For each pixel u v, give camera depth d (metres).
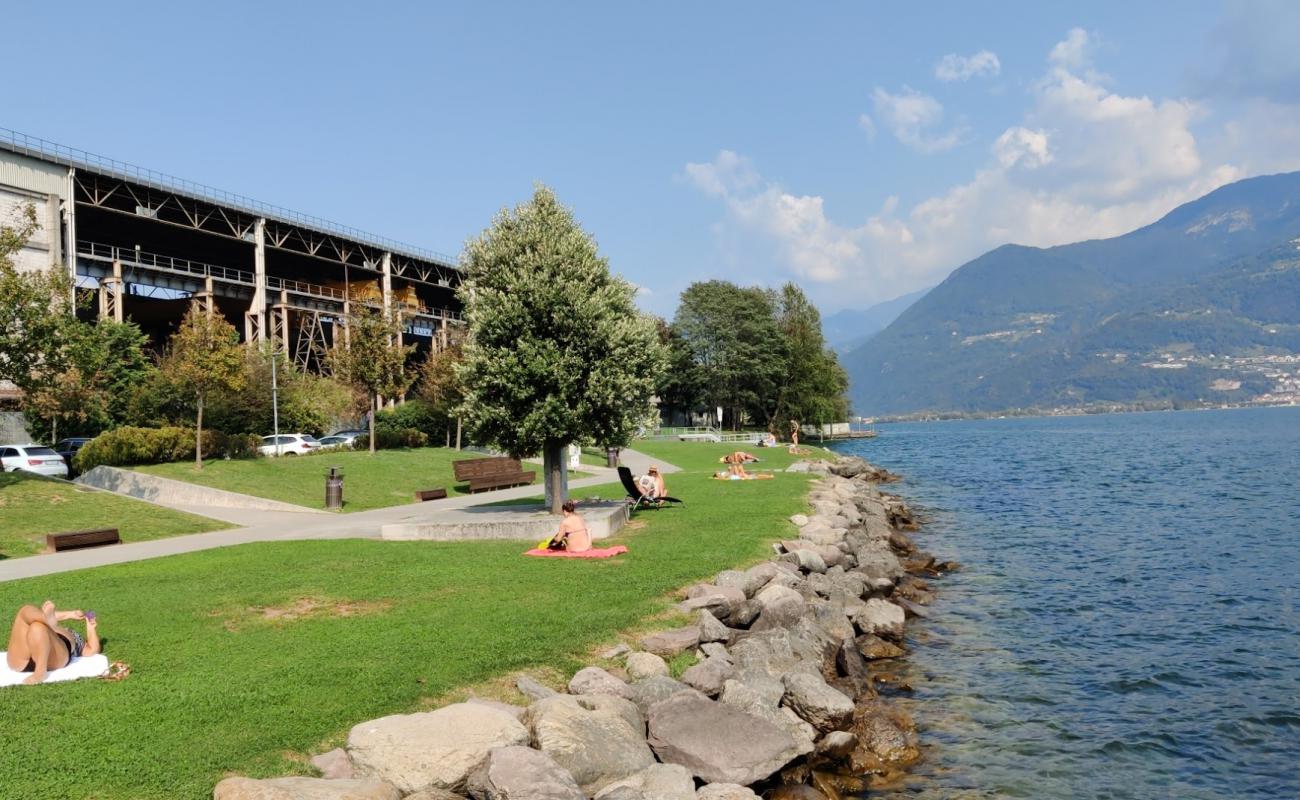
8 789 6.43
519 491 35.28
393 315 56.34
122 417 46.88
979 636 15.50
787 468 46.69
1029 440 123.62
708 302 99.00
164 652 10.02
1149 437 118.38
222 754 7.20
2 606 12.47
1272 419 192.62
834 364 110.31
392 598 12.88
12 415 42.72
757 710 9.89
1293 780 9.62
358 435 53.25
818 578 17.28
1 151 48.66
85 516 23.94
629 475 24.81
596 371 20.14
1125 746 10.49
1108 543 26.36
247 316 69.69
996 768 9.82
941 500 40.88
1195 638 15.36
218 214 67.38
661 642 11.41
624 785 7.71
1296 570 21.48
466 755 7.42
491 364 20.02
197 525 24.89
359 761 7.33
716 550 17.53
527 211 21.72
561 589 13.59
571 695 9.34
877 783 9.41
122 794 6.48
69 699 8.34
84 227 66.31
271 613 11.97
